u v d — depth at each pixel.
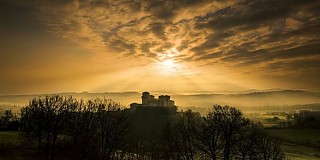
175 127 105.88
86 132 90.69
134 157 108.12
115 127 93.69
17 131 109.88
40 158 80.06
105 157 91.00
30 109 90.50
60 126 86.81
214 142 77.06
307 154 133.12
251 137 80.88
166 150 102.00
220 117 79.31
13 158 76.38
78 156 87.44
